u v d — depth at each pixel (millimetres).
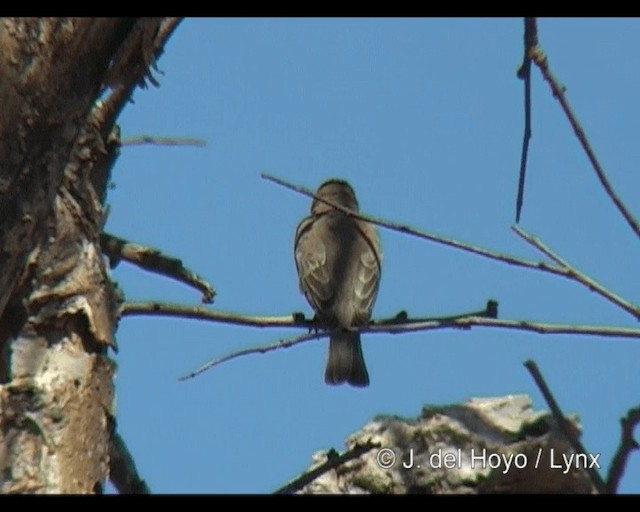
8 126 6543
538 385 6461
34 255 7668
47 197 6719
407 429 11555
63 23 6609
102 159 8164
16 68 6535
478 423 11547
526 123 7020
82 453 7453
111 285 8039
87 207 7973
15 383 7445
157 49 7953
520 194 7035
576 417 11391
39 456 7293
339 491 11273
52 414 7418
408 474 11352
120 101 8039
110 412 7730
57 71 6586
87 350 7734
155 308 9148
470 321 7113
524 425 11430
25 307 7637
